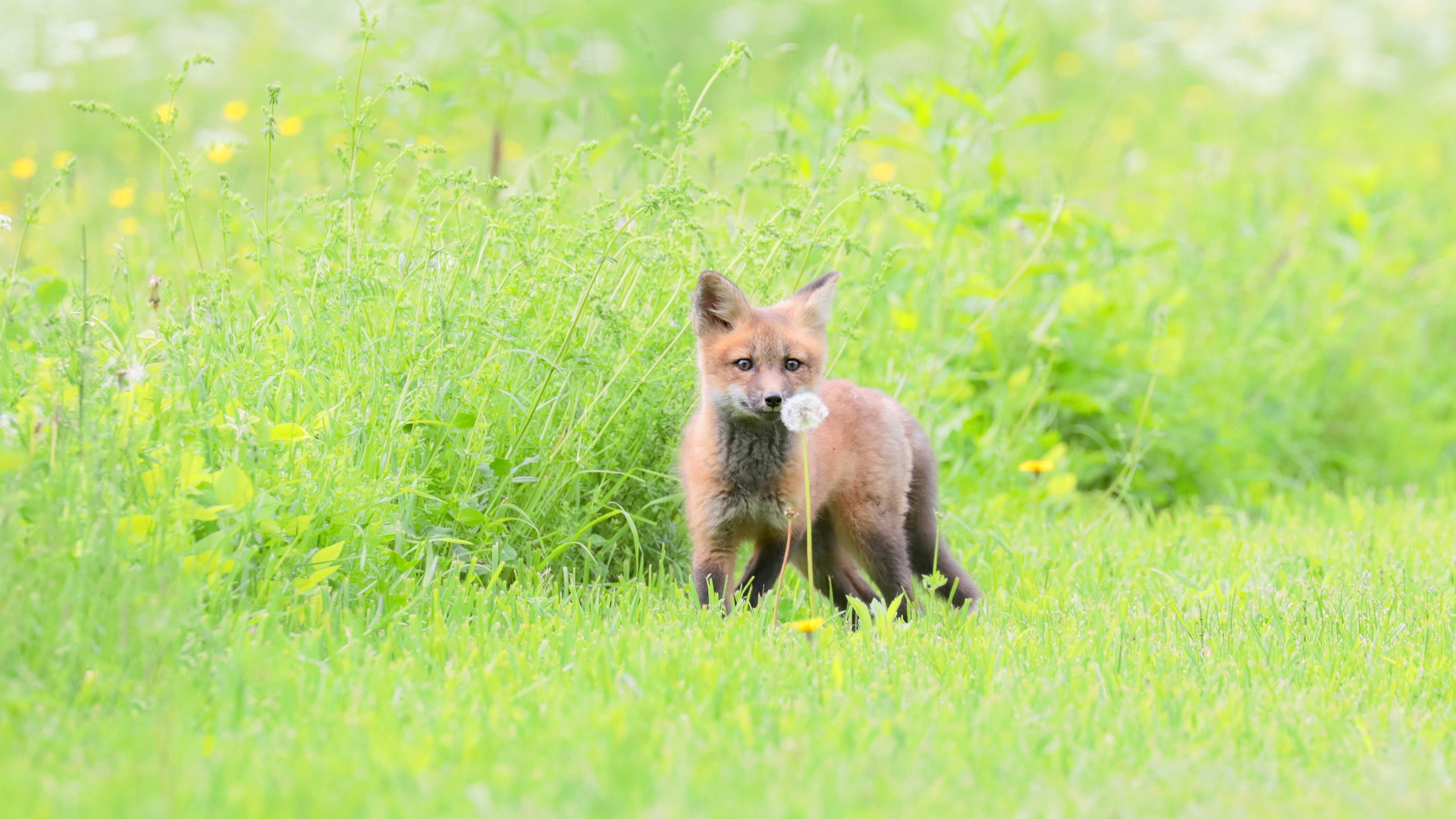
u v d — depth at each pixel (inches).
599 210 400.5
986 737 249.9
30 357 338.6
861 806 212.4
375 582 328.2
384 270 386.3
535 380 395.2
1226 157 801.6
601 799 207.3
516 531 374.6
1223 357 631.8
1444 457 658.2
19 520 271.3
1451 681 293.7
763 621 324.5
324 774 216.7
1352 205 695.1
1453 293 734.5
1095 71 1155.9
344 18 1076.5
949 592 397.4
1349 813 217.9
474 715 252.4
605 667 274.7
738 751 236.2
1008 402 563.5
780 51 497.7
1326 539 478.0
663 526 414.9
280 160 791.1
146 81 943.0
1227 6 1194.0
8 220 358.9
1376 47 1171.3
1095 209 650.2
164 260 552.7
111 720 241.6
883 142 537.0
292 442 329.1
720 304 383.9
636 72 964.0
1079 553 444.1
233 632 281.9
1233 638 332.8
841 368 498.6
